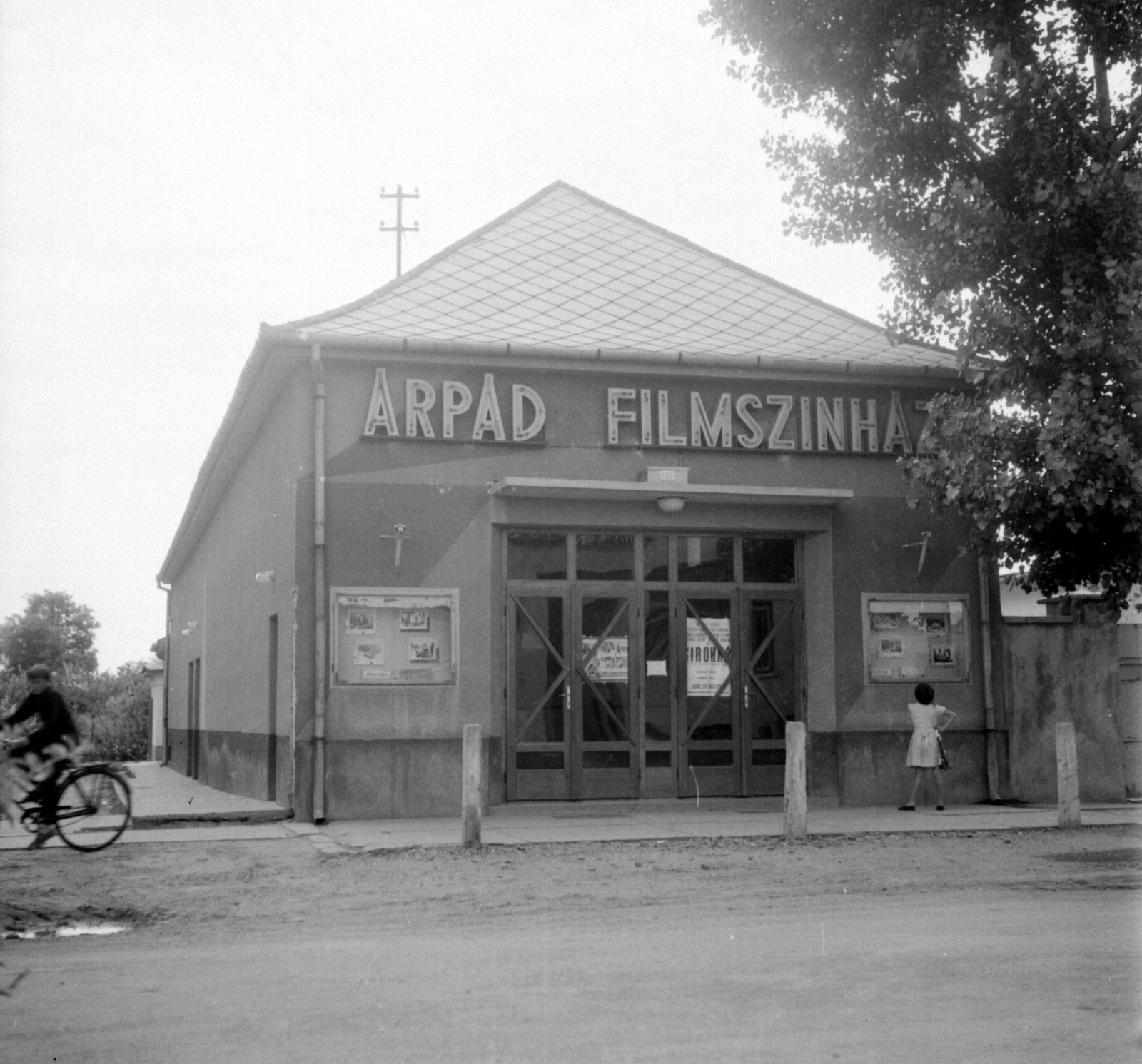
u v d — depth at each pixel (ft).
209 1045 19.44
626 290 62.03
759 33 50.70
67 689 127.34
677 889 33.63
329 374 50.67
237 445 67.00
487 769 50.85
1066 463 46.50
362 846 41.55
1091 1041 18.99
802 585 56.39
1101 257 47.50
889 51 50.31
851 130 51.16
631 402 53.83
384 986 23.03
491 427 51.90
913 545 56.29
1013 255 49.11
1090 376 47.65
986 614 56.70
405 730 49.98
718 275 65.46
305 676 49.26
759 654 55.52
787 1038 19.16
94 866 38.11
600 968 24.08
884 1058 18.15
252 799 62.80
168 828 47.09
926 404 53.11
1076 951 25.36
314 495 50.06
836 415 55.98
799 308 63.10
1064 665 57.57
